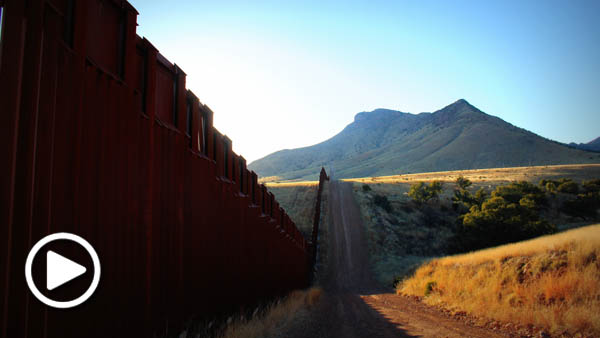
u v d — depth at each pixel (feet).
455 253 163.73
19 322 11.26
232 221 39.37
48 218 12.47
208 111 34.01
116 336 16.92
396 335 32.81
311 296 65.26
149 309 19.88
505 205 161.99
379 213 229.04
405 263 159.43
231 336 27.37
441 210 231.71
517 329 34.50
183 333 24.50
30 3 12.14
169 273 23.45
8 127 10.98
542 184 260.21
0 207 10.64
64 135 13.61
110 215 16.55
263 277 53.88
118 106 17.60
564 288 37.81
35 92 11.99
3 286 10.59
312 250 156.25
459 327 37.35
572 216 197.57
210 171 32.89
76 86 14.35
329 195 272.72
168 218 23.61
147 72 21.17
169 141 24.23
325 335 32.48
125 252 17.84
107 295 16.17
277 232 66.33
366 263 165.99
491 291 47.93
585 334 29.09
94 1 16.46
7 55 11.14
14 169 11.11
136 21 19.97
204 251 30.53
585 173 339.16
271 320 36.06
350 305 59.16
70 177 13.89
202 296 29.66
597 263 40.63
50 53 12.93
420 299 69.51
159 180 22.33
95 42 16.46
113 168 16.93
